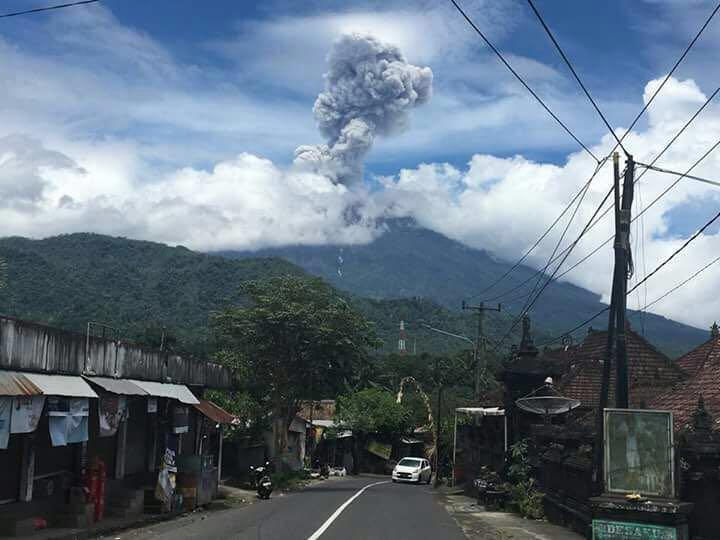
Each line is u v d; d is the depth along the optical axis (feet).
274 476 102.78
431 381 230.48
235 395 117.29
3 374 38.83
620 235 47.67
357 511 68.33
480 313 138.41
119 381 53.72
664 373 83.05
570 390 87.76
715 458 38.37
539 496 68.18
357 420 186.91
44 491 46.55
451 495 108.47
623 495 37.47
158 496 58.34
